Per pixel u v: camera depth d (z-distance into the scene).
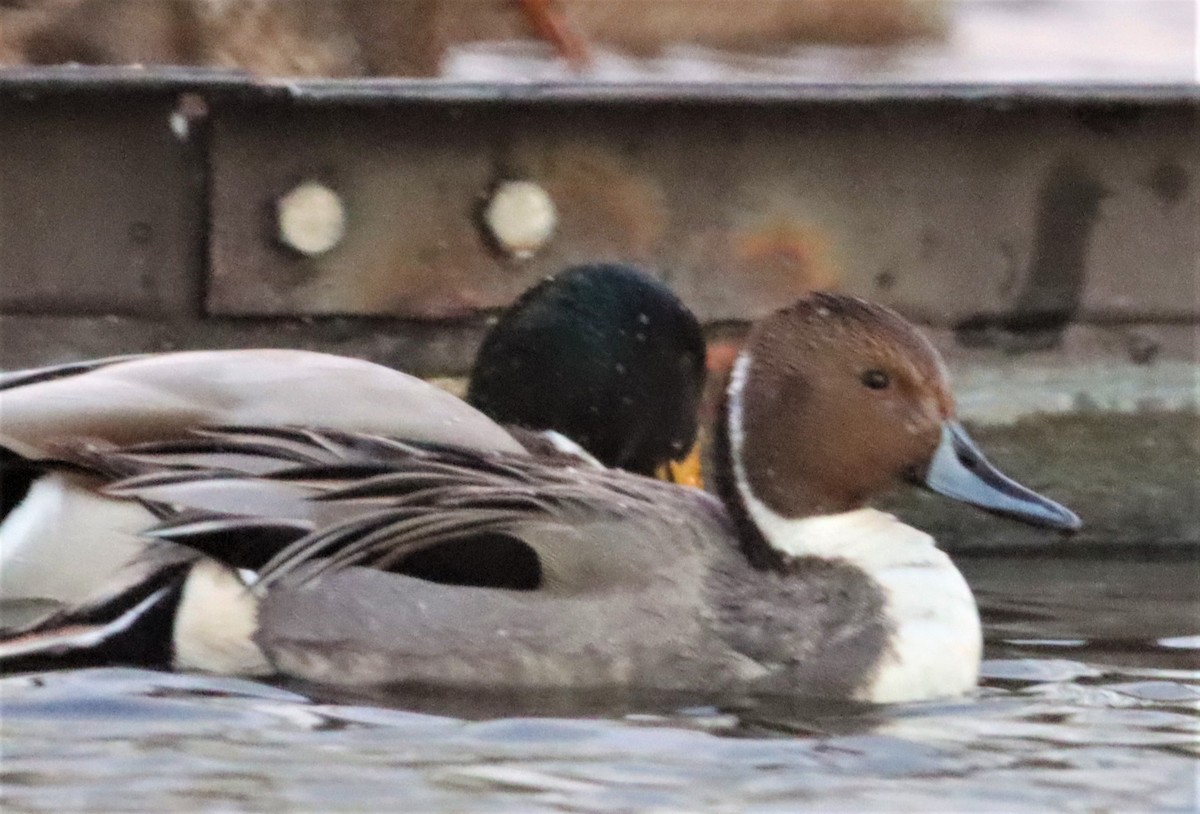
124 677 8.85
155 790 7.27
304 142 11.68
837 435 9.51
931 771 7.78
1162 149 12.62
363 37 16.20
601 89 11.84
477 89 11.73
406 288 11.88
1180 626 10.40
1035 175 12.48
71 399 9.65
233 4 15.56
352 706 8.55
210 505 9.19
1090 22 26.72
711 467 12.12
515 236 11.88
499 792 7.36
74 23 15.35
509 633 9.03
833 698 9.05
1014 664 9.61
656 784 7.52
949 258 12.41
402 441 9.80
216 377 9.91
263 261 11.70
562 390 10.88
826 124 12.16
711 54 24.25
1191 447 12.84
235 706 8.45
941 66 25.27
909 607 9.22
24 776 7.38
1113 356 12.73
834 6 24.73
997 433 12.62
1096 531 12.79
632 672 9.06
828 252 12.25
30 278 11.52
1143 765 7.88
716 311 12.16
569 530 9.19
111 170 11.54
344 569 9.12
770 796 7.40
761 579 9.30
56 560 9.59
